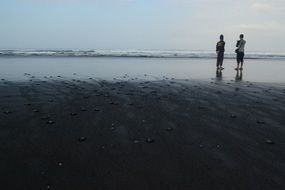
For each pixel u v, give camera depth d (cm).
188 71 2309
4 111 988
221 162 673
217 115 1018
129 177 602
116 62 2878
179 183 583
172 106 1116
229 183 587
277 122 956
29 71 1991
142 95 1292
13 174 609
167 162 667
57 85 1471
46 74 1862
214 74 2153
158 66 2625
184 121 945
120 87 1475
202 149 739
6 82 1514
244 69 2625
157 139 794
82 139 772
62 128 852
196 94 1347
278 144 781
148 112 1028
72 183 579
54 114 973
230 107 1125
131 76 1908
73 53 3959
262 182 593
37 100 1150
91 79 1720
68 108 1048
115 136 805
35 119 919
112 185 573
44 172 618
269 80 1886
